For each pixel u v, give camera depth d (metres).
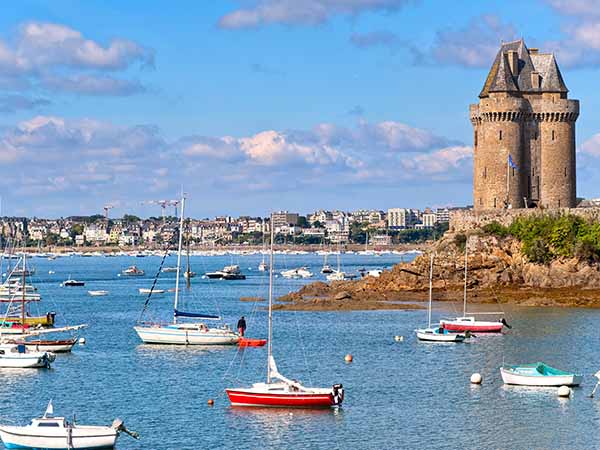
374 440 74.81
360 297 178.75
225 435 76.31
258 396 85.12
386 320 147.88
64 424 72.56
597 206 190.88
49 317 150.50
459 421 80.19
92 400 89.38
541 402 86.38
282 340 127.12
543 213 185.75
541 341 120.88
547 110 195.12
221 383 96.88
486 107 193.75
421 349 117.25
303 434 76.56
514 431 76.94
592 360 106.12
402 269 186.62
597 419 80.25
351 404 86.38
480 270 180.88
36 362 105.50
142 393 92.12
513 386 93.25
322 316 156.00
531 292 171.12
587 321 138.88
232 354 115.69
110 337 133.75
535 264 178.12
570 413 82.25
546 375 92.94
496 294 172.00
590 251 176.00
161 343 124.88
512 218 187.75
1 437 71.44
